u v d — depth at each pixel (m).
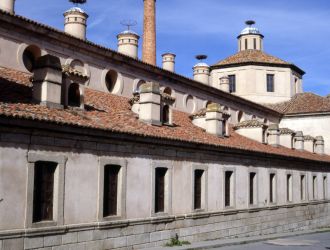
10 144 14.34
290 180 33.88
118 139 18.09
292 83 46.88
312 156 37.84
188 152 22.53
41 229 14.95
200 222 23.06
